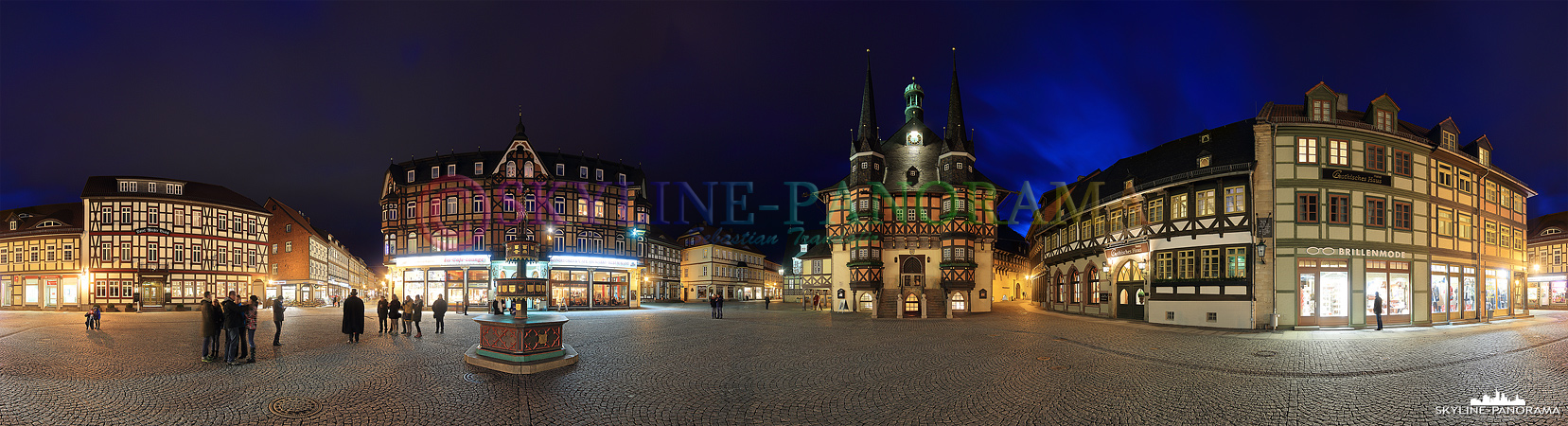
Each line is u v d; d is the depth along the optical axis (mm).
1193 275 27547
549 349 13789
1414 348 17625
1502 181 32969
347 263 96062
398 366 13734
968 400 10562
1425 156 28000
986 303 41875
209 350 16172
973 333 23266
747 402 10461
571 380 12297
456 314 38344
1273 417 9367
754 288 102000
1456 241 29016
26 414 9438
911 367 14180
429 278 52219
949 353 16797
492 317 13961
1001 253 73562
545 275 52375
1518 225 34281
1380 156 26891
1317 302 25469
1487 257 30891
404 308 21891
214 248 55156
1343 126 26266
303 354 16000
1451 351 16859
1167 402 10344
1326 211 25844
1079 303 38094
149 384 11633
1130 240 31250
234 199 58312
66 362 14586
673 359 15578
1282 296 25406
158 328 25953
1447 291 28062
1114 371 13484
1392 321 26359
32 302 52656
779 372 13516
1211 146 29375
